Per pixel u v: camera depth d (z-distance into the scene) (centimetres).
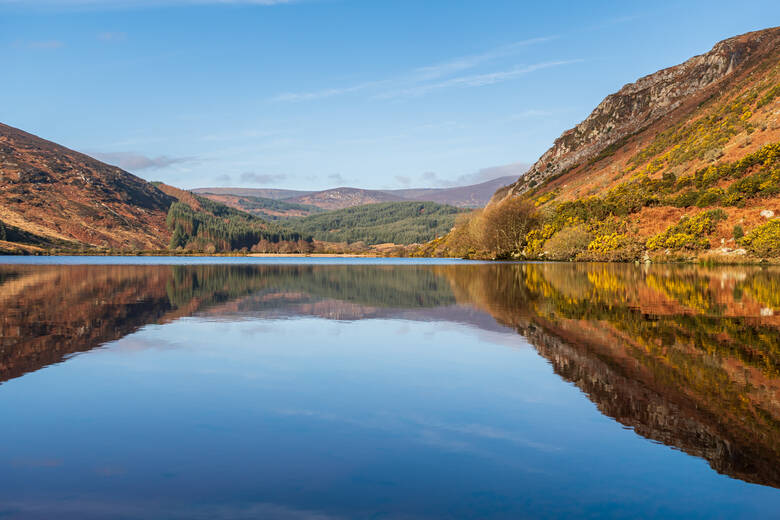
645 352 1205
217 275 4466
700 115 11825
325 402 832
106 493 525
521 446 657
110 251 17188
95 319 1705
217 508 498
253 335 1437
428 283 3412
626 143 14575
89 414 764
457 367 1068
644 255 6531
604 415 772
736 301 2225
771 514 497
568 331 1499
